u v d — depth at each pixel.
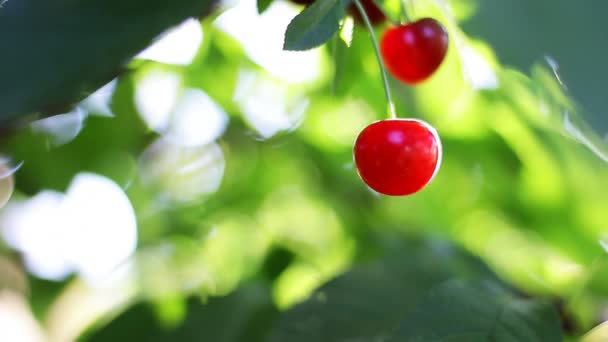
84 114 0.52
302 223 0.62
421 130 0.38
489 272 0.48
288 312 0.44
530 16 0.32
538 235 0.53
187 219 0.61
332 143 0.58
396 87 0.47
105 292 0.61
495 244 0.57
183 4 0.34
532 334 0.40
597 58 0.31
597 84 0.31
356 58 0.42
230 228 0.62
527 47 0.32
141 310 0.49
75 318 0.63
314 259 0.58
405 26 0.39
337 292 0.44
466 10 0.33
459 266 0.47
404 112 0.50
